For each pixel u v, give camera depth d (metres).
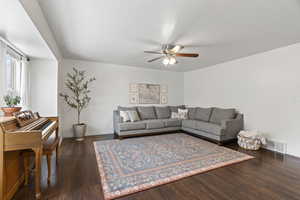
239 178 2.11
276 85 3.25
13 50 2.55
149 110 5.02
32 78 3.23
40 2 1.70
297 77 2.93
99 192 1.78
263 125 3.49
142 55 3.79
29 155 1.87
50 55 2.96
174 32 2.43
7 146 1.52
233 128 3.75
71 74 4.25
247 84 3.83
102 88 4.66
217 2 1.66
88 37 2.68
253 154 3.02
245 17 1.97
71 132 4.27
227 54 3.64
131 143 3.64
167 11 1.85
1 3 1.31
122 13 1.91
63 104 4.16
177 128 4.87
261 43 2.91
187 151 3.12
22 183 1.96
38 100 3.27
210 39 2.71
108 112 4.76
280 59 3.17
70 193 1.76
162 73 5.69
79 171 2.28
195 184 1.96
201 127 4.10
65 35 2.61
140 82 5.25
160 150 3.17
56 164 2.51
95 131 4.58
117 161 2.62
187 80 6.00
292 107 3.00
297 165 2.53
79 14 1.94
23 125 1.96
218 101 4.65
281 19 2.01
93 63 4.52
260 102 3.55
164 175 2.16
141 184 1.93
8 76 2.55
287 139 3.08
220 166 2.46
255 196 1.72
